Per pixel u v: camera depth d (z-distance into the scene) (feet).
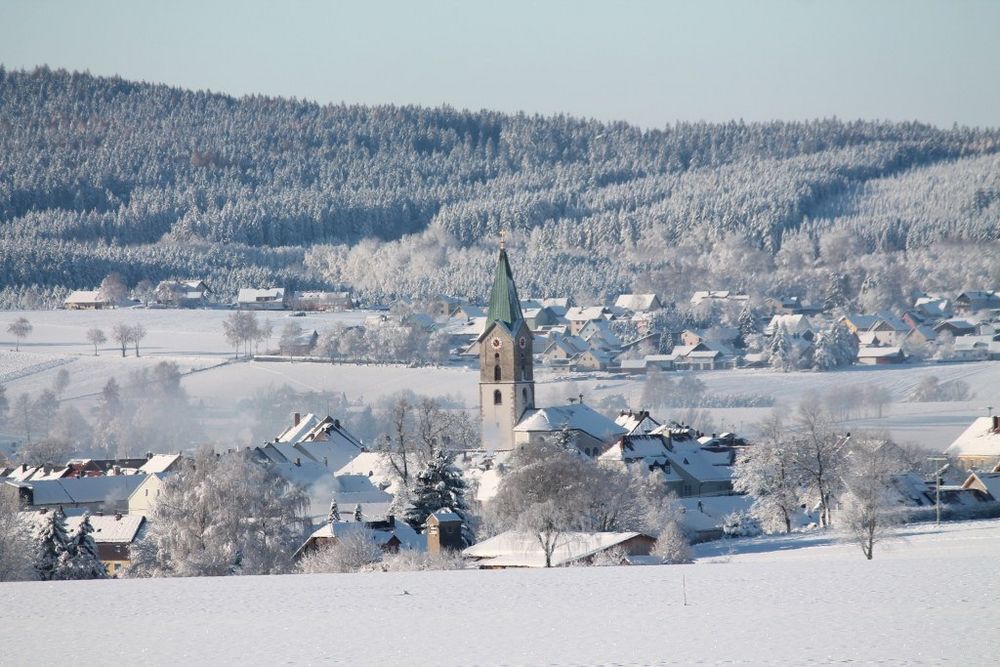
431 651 611.88
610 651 600.39
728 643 606.55
